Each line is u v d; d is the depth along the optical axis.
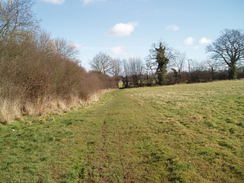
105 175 4.22
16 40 12.28
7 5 12.39
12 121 8.98
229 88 26.19
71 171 4.41
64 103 14.84
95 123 9.26
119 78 71.69
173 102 15.69
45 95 12.77
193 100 16.08
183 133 6.86
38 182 3.98
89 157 5.18
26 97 11.80
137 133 7.24
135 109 13.54
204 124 7.90
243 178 3.88
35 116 10.73
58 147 5.97
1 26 12.23
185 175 4.05
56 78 14.70
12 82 10.70
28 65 11.85
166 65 63.69
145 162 4.78
